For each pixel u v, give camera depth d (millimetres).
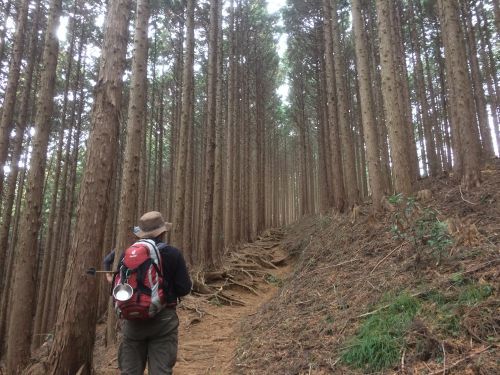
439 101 23406
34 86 17422
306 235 15156
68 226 17797
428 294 4309
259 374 4559
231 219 18906
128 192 7578
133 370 3303
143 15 7820
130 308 3104
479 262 4516
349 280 6367
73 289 4535
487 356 3021
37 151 7434
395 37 15773
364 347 3775
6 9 13281
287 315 6227
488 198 6922
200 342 7012
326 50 16438
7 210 11930
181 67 21406
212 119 14031
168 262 3344
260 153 26797
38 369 4543
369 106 10203
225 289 11367
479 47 21453
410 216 7023
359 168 25516
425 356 3365
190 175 15844
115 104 5016
